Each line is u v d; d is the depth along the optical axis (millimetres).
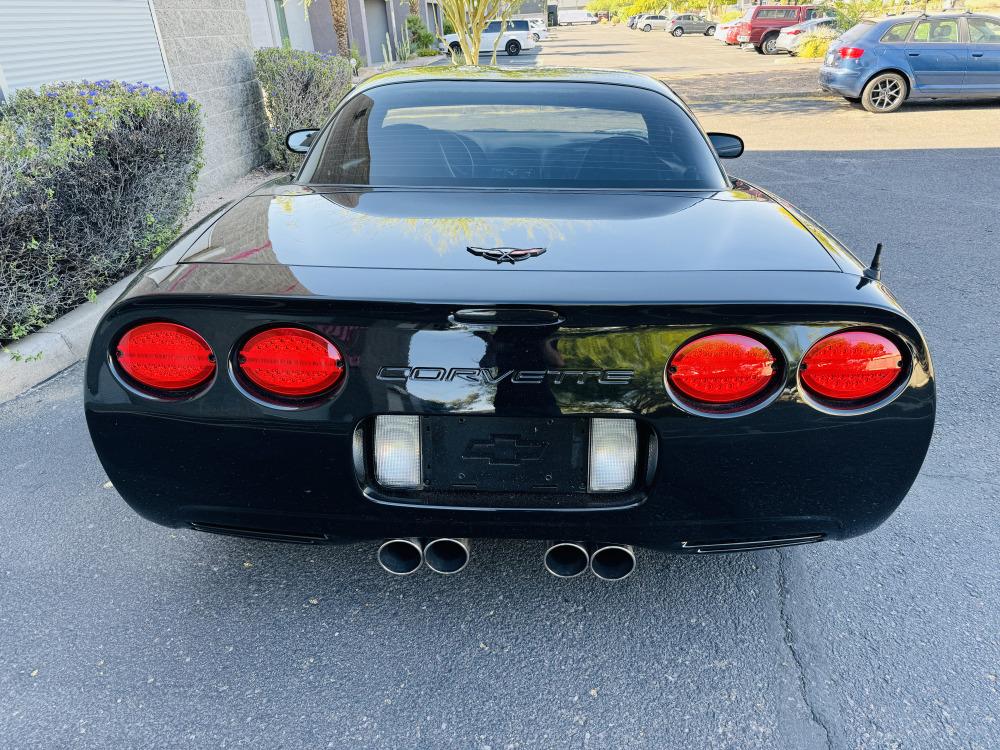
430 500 1726
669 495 1685
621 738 1721
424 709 1792
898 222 6223
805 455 1656
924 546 2393
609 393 1590
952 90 12562
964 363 3686
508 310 1515
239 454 1673
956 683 1872
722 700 1825
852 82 12766
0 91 4738
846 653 1970
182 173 5156
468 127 2508
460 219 1986
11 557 2305
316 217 2035
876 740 1717
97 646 1964
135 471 1730
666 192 2295
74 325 3771
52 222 3615
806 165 8656
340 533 1782
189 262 1759
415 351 1565
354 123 2582
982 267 5098
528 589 2199
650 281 1623
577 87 2721
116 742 1688
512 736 1725
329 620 2068
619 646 1992
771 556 2355
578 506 1712
